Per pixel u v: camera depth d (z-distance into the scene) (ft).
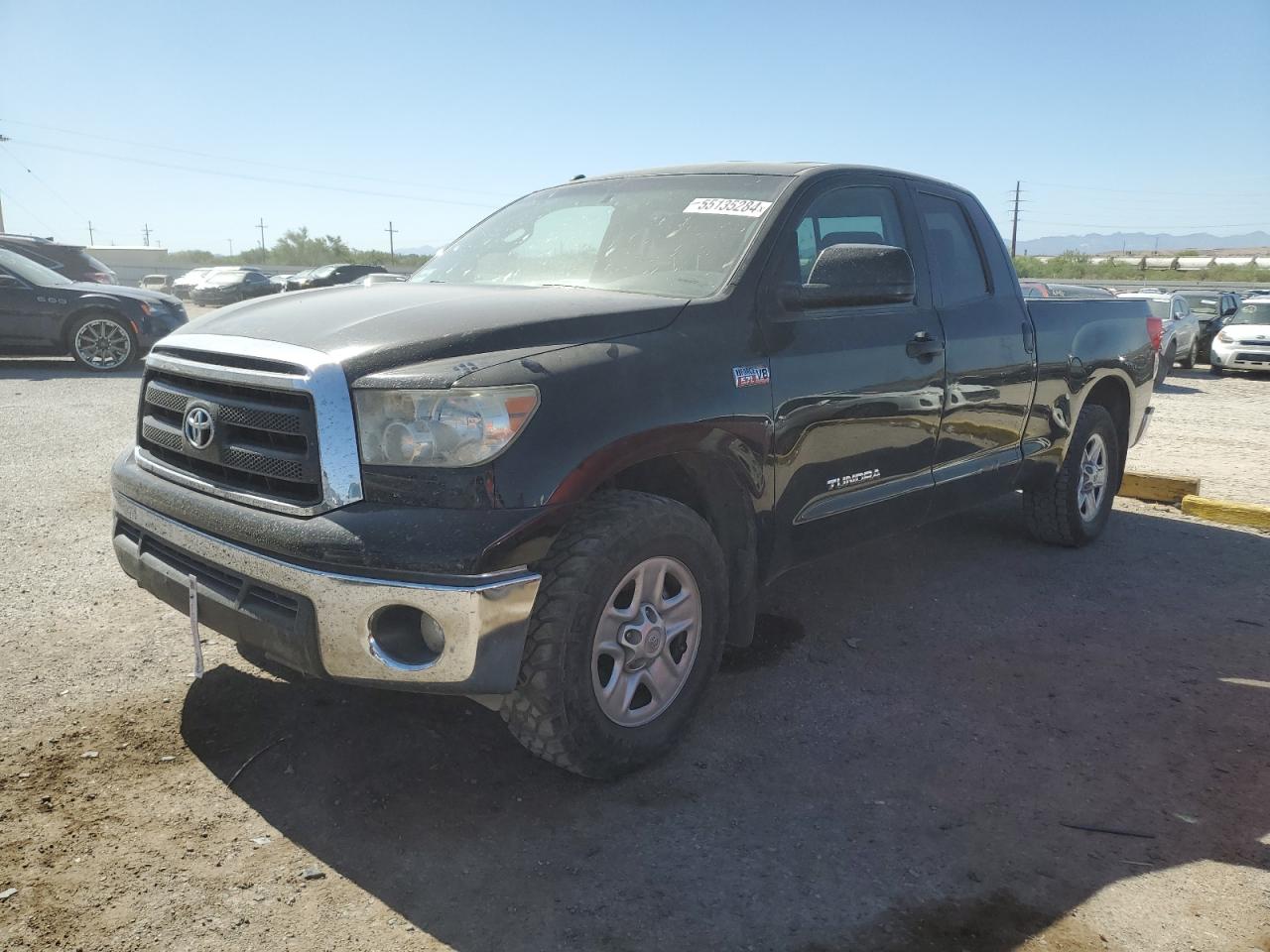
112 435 25.81
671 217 12.19
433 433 8.30
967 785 9.81
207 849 8.34
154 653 12.17
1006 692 12.06
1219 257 321.52
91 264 55.36
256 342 9.34
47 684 11.22
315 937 7.34
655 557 9.53
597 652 9.16
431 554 8.07
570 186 14.26
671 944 7.36
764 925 7.60
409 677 8.33
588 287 11.59
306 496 8.65
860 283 10.94
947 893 8.06
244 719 10.58
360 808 9.03
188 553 9.37
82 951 7.09
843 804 9.38
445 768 9.77
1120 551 18.47
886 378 12.34
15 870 7.96
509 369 8.63
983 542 18.74
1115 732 11.07
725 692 11.81
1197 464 28.37
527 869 8.23
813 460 11.44
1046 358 16.05
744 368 10.43
